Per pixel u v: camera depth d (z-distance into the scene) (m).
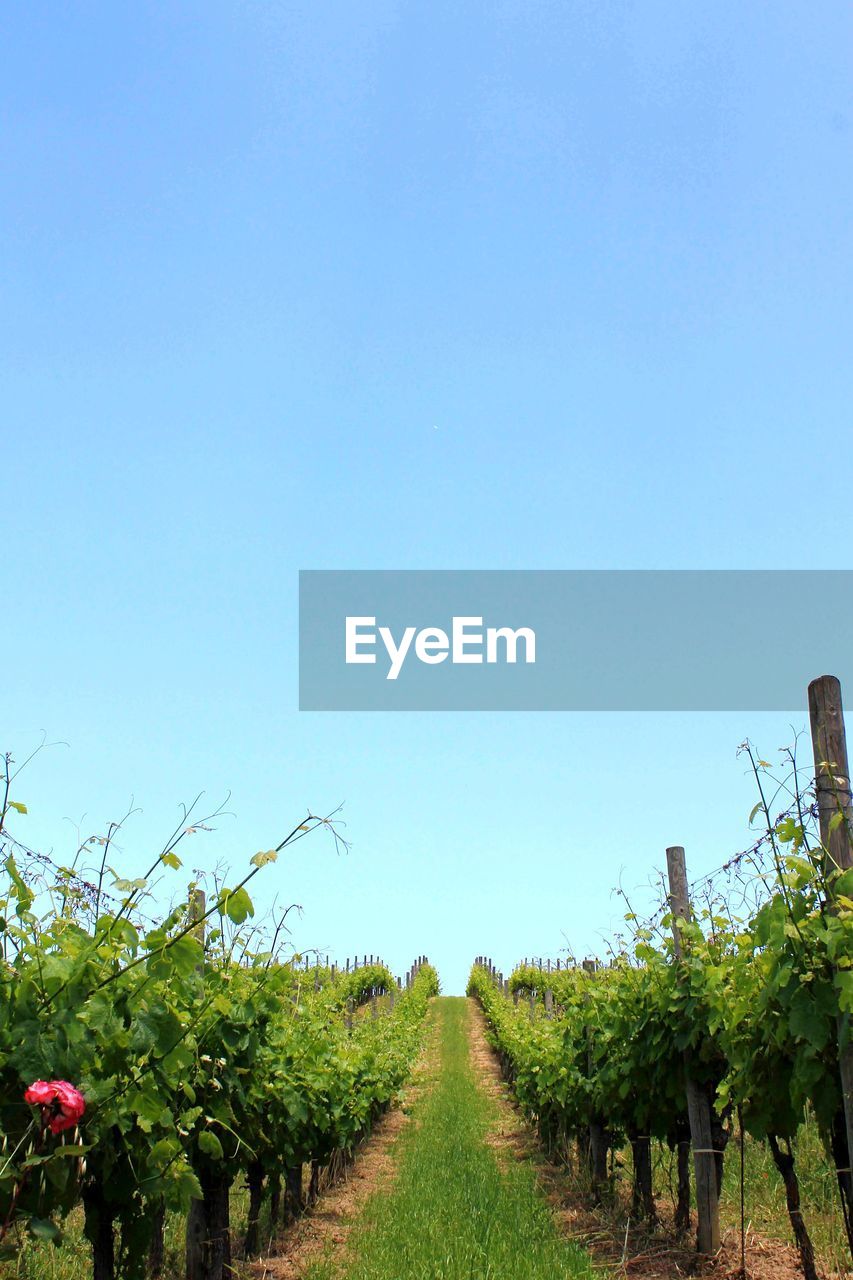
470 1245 8.89
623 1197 10.89
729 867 6.98
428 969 58.16
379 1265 8.46
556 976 15.88
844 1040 5.46
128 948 4.92
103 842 5.34
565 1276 7.89
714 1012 7.64
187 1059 5.00
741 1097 6.52
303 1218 10.62
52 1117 4.05
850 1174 5.71
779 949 5.81
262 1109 8.17
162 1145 4.98
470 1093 23.30
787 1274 7.77
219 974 6.71
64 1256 6.99
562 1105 12.48
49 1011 4.53
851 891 5.46
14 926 4.58
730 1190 10.20
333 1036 11.54
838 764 5.78
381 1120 18.05
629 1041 9.42
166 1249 8.23
